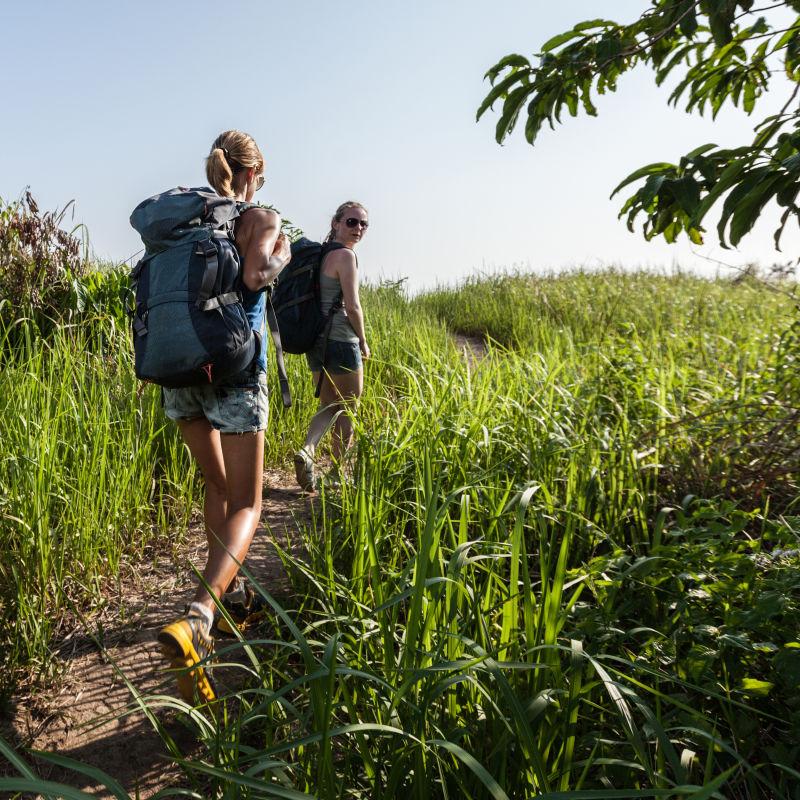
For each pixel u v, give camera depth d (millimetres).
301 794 1312
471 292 14648
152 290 2373
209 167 2715
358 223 4480
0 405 3742
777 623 2039
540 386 4699
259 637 2797
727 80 3207
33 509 2922
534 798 1253
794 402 3703
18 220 5398
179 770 2117
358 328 4359
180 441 4430
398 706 1793
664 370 4816
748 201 2232
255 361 2562
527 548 3072
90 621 2920
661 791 1208
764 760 1899
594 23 3018
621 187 2744
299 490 4594
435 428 3697
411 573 2400
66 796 1100
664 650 2105
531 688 1782
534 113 3117
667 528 3020
